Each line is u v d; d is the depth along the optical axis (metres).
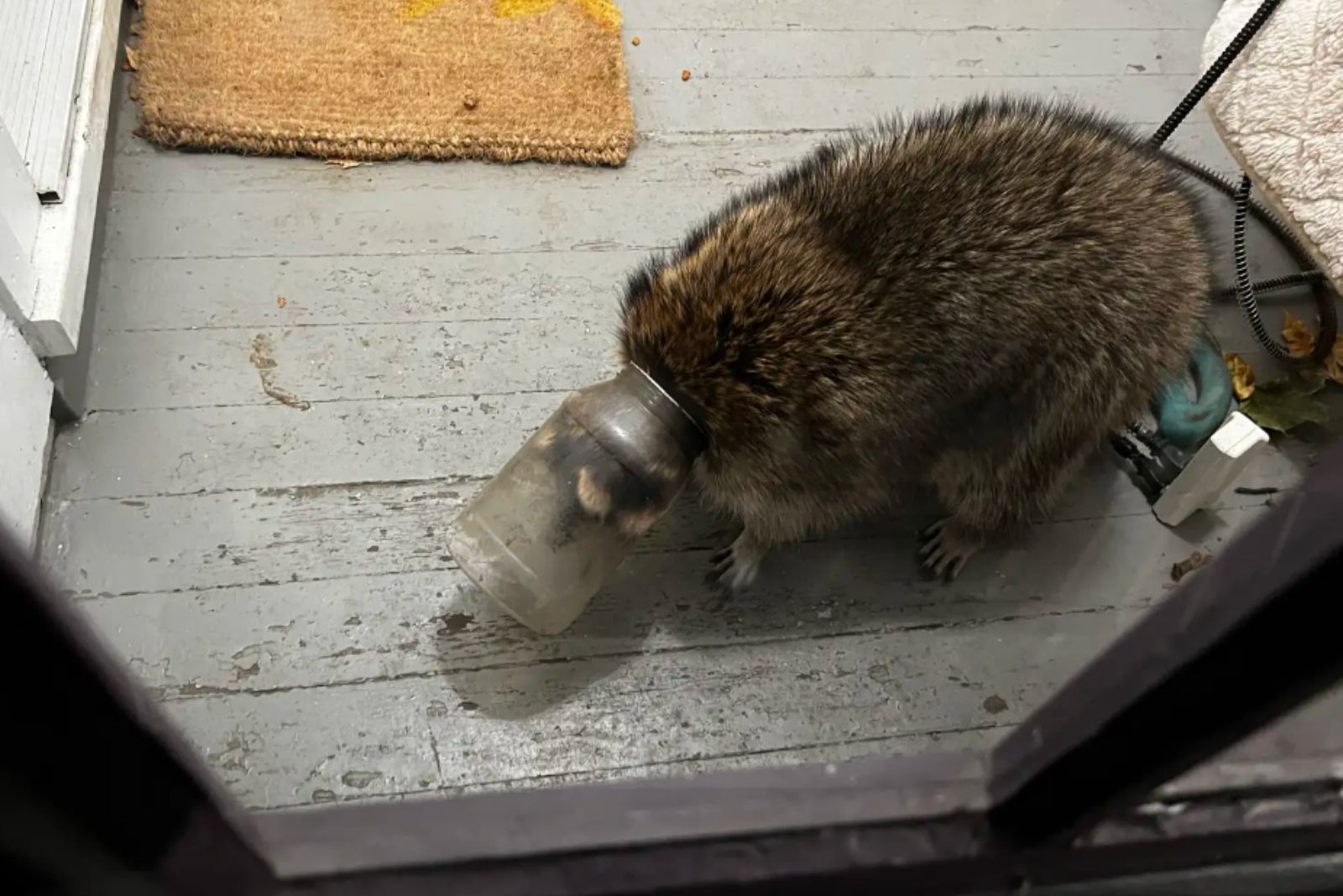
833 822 1.26
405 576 1.71
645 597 1.73
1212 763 1.23
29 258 1.68
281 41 2.03
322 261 1.90
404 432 1.80
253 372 1.81
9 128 1.69
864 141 1.76
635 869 1.23
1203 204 1.87
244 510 1.72
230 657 1.64
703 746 1.65
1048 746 1.25
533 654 1.68
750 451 1.61
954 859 1.25
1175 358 1.71
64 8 1.80
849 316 1.59
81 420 1.75
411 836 1.23
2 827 0.85
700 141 2.07
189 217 1.90
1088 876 1.25
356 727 1.62
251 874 1.18
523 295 1.91
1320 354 1.96
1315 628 1.01
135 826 1.01
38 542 1.67
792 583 1.75
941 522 1.79
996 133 1.69
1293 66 1.80
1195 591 1.19
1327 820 1.26
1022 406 1.65
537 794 1.29
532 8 2.12
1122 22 2.30
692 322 1.60
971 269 1.61
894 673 1.71
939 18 2.26
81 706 0.89
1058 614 1.77
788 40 2.19
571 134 2.02
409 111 2.00
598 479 1.59
